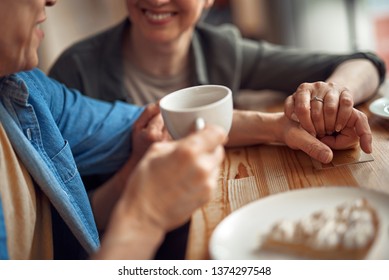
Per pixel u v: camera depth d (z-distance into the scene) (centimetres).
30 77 111
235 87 164
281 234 72
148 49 156
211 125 77
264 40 242
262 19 238
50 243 97
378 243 70
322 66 146
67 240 104
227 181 94
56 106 119
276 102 150
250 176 95
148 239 73
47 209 98
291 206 79
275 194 85
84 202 105
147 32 149
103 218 128
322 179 90
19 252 89
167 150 76
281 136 105
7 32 86
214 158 74
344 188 80
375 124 110
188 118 82
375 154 96
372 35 249
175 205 73
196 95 89
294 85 154
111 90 153
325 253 70
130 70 161
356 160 94
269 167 98
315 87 104
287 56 158
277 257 72
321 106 99
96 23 324
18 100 96
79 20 311
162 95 162
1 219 83
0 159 89
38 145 99
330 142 99
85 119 122
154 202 73
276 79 159
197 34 167
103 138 122
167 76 162
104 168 125
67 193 102
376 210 75
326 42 233
